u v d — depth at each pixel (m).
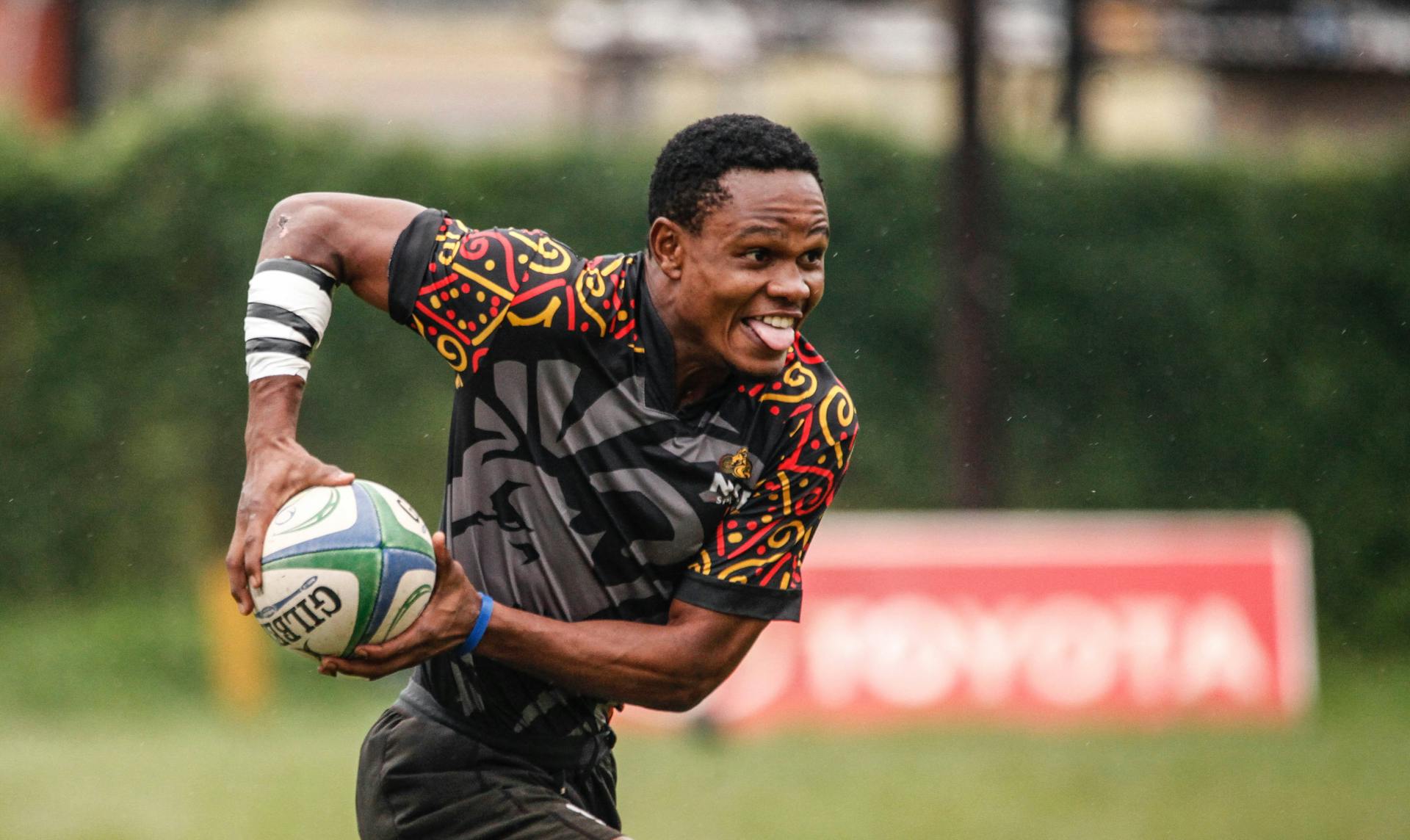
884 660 42.03
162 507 55.72
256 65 104.75
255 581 12.02
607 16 89.19
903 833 30.11
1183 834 30.66
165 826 30.00
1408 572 60.59
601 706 13.90
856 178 58.59
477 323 12.47
